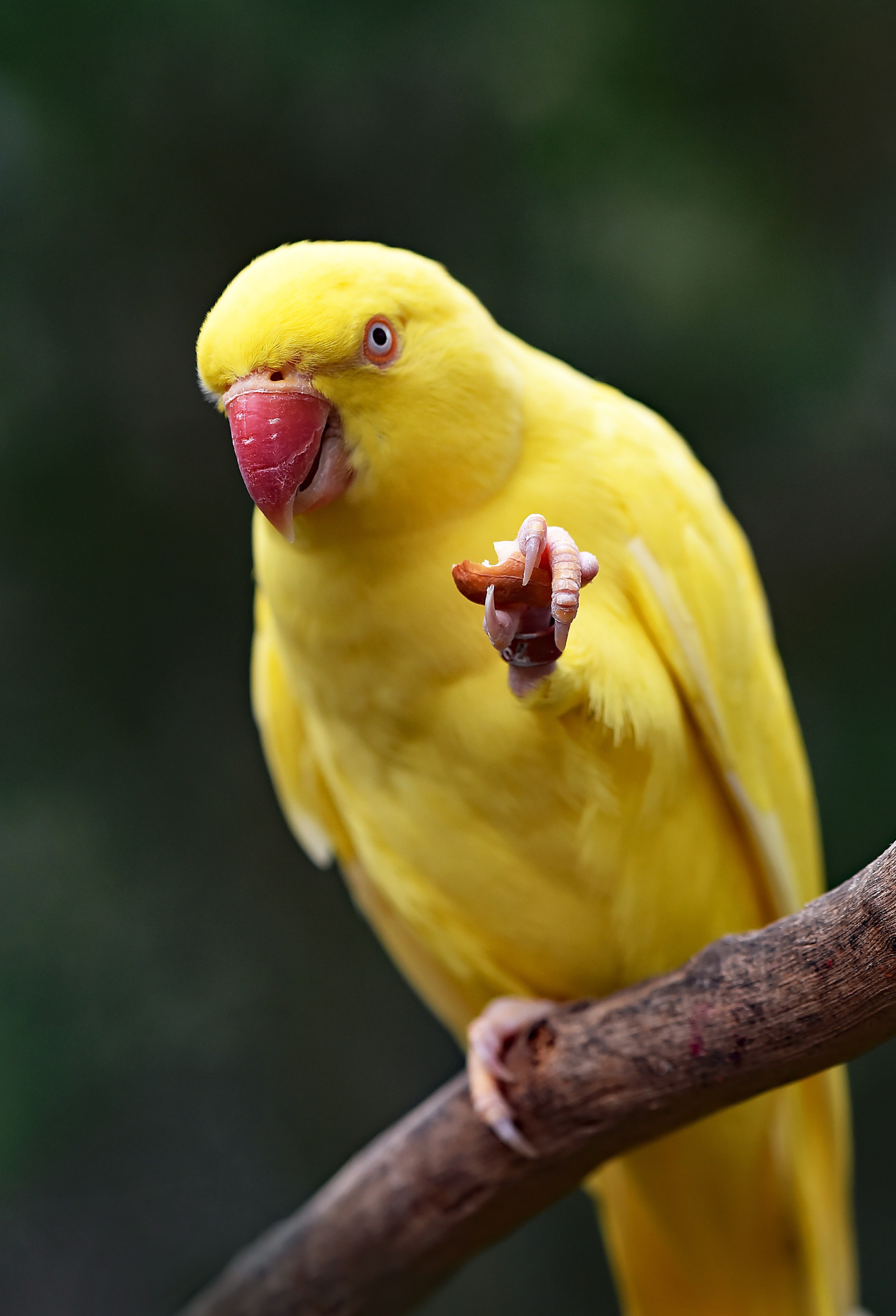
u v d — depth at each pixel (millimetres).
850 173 1362
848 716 1378
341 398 978
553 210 1308
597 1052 1000
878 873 958
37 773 1369
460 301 990
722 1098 989
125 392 1340
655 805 1004
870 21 1361
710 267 1288
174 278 1345
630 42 1325
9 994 1330
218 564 1371
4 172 1278
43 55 1266
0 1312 1467
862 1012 964
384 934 1075
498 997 1036
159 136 1310
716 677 1014
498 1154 1023
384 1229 1043
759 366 1301
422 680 998
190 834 1407
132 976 1374
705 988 983
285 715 1052
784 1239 1051
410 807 1013
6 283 1309
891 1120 1386
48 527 1328
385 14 1287
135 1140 1399
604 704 986
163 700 1396
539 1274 1445
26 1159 1328
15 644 1363
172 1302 1433
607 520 1000
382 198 1344
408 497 986
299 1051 1436
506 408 992
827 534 1399
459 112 1317
